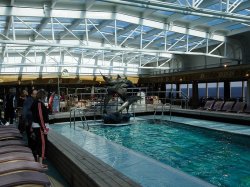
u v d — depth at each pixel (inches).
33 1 617.3
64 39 1057.5
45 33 944.9
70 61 1312.7
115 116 570.3
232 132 435.2
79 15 679.1
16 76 1055.6
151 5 502.6
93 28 906.1
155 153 349.7
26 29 844.6
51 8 637.3
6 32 818.8
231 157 326.6
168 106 765.9
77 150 230.4
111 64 1417.3
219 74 753.6
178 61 1310.3
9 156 163.5
